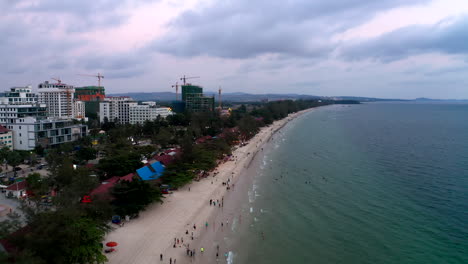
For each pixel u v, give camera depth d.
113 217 76.38
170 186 102.38
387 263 61.69
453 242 68.88
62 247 48.66
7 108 159.25
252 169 136.25
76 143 153.12
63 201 59.75
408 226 77.12
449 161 146.12
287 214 86.06
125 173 106.81
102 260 55.81
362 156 160.62
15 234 49.47
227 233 74.94
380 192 102.38
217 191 104.81
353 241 70.44
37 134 143.75
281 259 63.59
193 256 64.31
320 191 104.88
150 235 71.69
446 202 92.19
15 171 108.00
